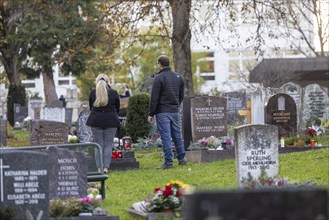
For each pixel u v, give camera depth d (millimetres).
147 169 24219
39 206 13898
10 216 13672
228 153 25672
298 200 8477
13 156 13836
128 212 15578
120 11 37531
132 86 87062
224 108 28516
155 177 21531
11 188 13836
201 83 98188
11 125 64312
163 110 23531
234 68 94562
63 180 16484
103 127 22797
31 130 28641
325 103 35562
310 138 28531
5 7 64750
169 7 39906
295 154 24766
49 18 62531
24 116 63062
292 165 22312
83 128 30062
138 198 17641
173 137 24141
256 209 8391
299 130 30156
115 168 24797
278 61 63969
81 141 30000
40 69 67500
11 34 65312
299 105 35500
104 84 22797
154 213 14812
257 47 39219
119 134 33344
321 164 21938
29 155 13891
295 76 63281
